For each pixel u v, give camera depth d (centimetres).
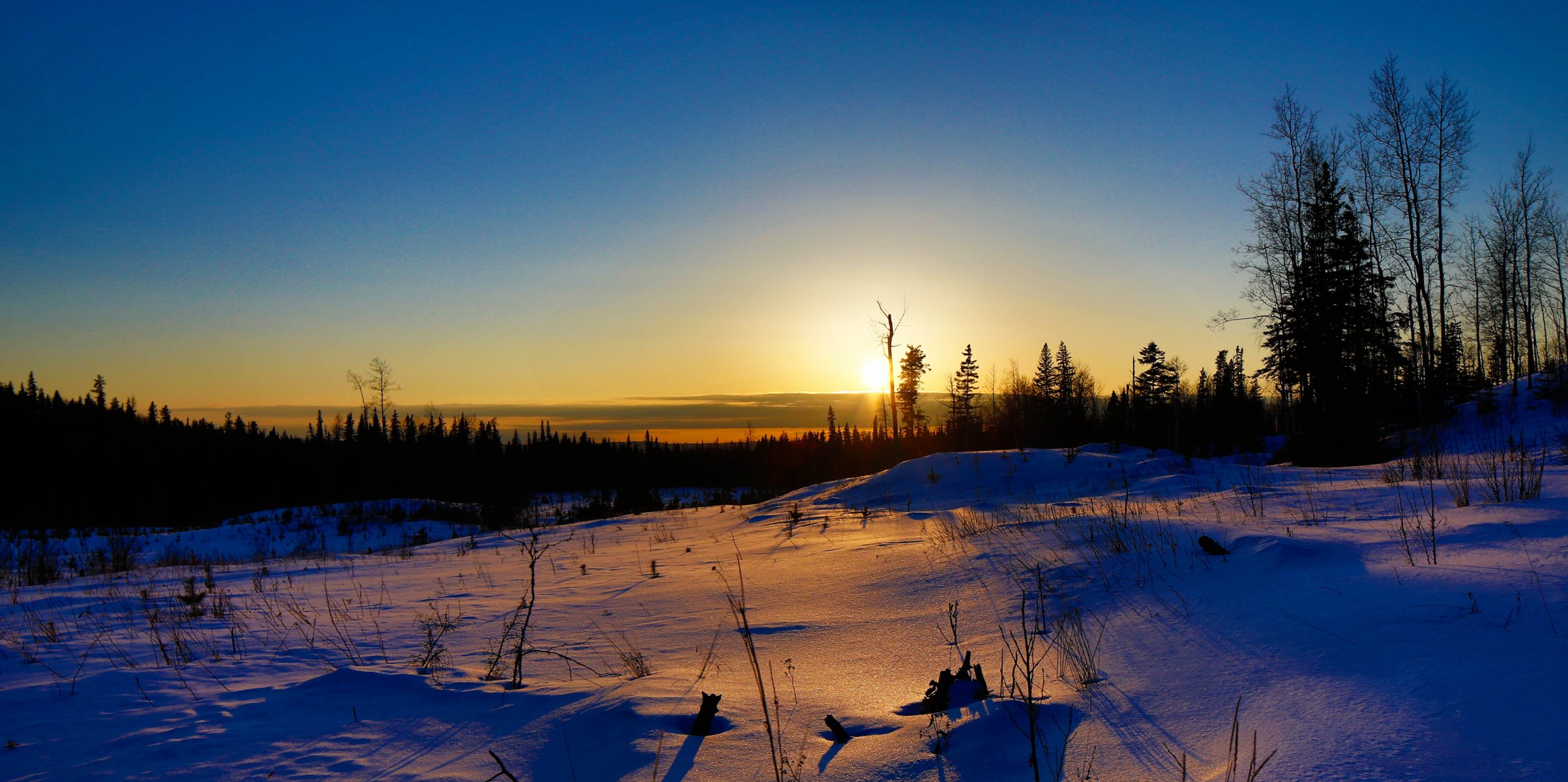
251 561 2006
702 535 1786
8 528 3594
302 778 350
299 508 3916
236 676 536
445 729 414
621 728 396
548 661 589
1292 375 3098
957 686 421
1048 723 363
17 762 363
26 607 924
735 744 368
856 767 335
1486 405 2541
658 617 758
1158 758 313
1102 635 520
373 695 473
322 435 6306
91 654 622
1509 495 747
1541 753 254
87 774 350
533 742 392
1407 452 1980
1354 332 2939
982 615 636
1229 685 381
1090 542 812
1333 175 2950
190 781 345
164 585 1243
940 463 2333
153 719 427
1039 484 2064
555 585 1040
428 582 1165
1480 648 351
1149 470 2091
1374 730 294
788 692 459
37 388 6419
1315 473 1595
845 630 646
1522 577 435
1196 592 567
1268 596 513
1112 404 6681
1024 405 6450
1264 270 3008
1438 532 591
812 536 1416
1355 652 382
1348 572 516
